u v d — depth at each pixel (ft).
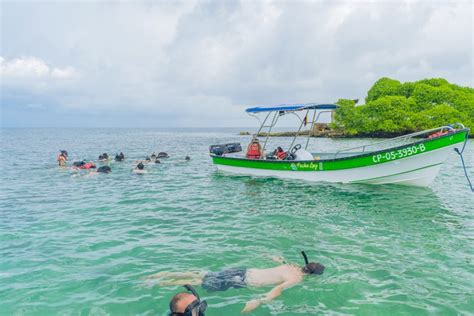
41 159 85.76
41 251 22.53
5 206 35.94
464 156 87.76
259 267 19.56
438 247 23.11
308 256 21.45
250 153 58.54
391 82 239.71
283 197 40.47
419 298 16.02
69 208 35.14
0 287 17.25
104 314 14.62
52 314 14.65
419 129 186.80
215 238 25.30
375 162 44.24
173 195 42.11
